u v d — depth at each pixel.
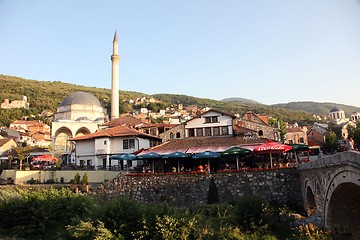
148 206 26.19
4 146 83.69
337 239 20.52
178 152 36.22
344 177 17.47
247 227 25.00
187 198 32.59
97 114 81.62
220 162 39.25
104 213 25.42
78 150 53.72
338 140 76.12
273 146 31.83
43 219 28.27
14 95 166.38
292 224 25.27
